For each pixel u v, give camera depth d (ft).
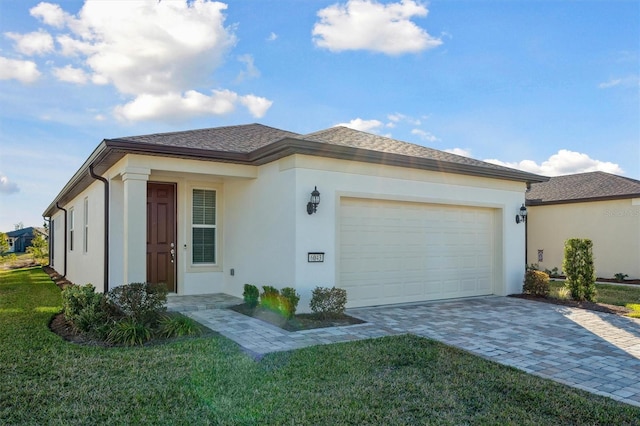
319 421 12.10
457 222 35.55
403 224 32.40
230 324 23.81
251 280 30.89
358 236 30.17
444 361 17.61
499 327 24.56
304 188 27.04
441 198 33.83
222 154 28.73
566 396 14.05
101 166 30.91
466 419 12.35
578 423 12.19
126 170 26.35
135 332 19.71
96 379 14.89
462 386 14.90
